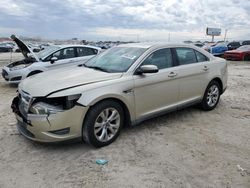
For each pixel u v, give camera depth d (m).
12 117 5.29
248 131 4.68
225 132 4.61
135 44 5.06
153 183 3.05
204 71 5.41
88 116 3.71
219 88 5.99
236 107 6.20
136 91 4.19
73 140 3.71
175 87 4.82
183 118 5.31
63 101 3.54
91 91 3.69
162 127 4.79
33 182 3.07
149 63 4.48
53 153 3.74
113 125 4.05
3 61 20.94
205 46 27.00
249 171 3.33
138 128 4.71
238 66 16.97
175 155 3.73
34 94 3.64
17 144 4.02
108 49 5.32
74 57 8.95
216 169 3.37
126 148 3.92
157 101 4.56
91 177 3.16
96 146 3.87
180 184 3.04
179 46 5.10
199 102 5.54
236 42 27.69
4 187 2.97
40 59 8.52
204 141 4.21
